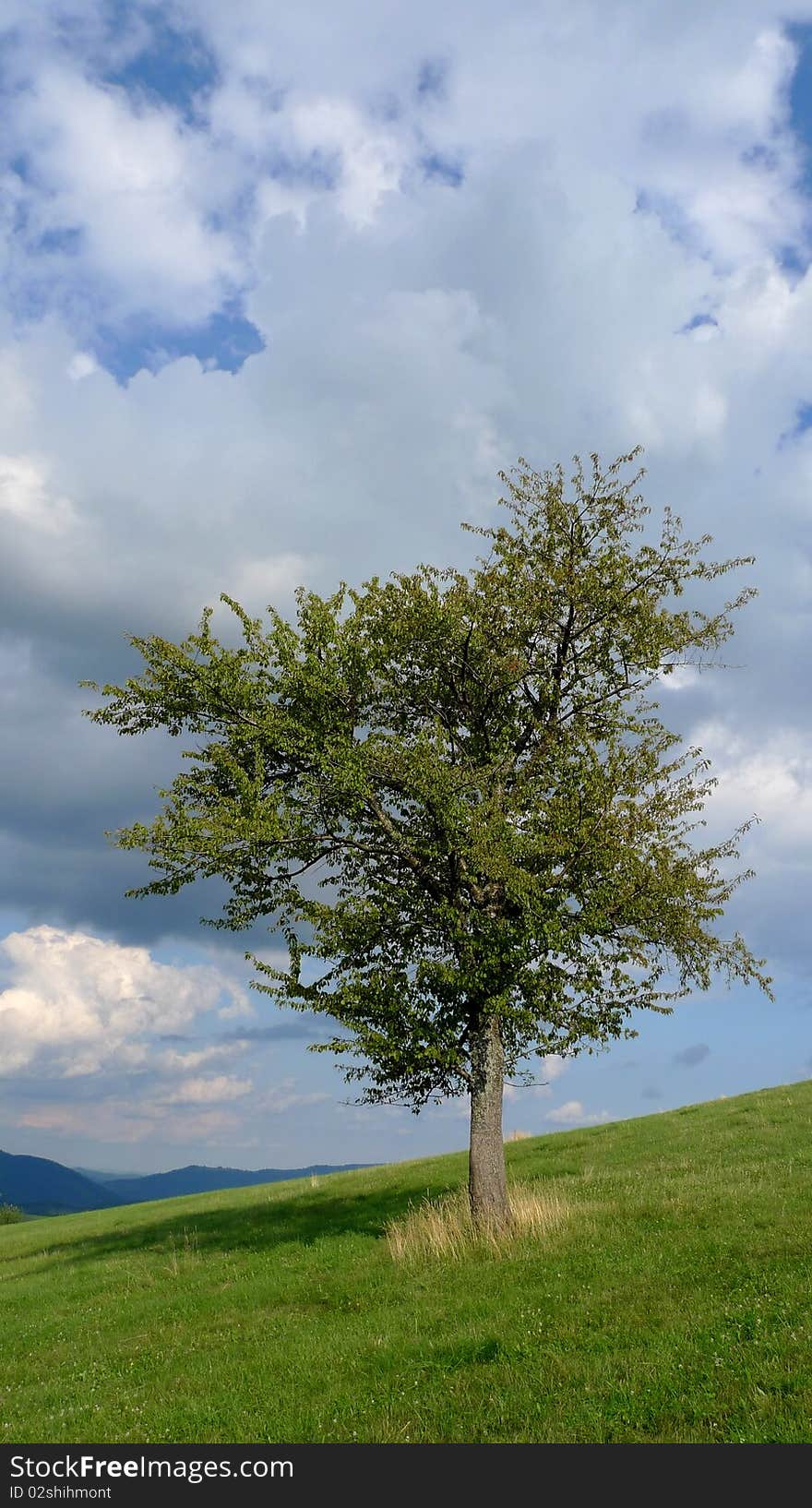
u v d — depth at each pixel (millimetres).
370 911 21812
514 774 23703
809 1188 20797
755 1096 39844
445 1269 18312
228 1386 13562
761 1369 10633
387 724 25328
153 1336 17297
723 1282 14484
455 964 21844
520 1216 20438
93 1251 29078
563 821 20828
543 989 20828
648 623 23234
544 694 23781
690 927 20656
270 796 22672
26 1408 14125
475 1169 21172
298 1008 21891
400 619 23734
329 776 22656
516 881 19906
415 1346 13625
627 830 20438
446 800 21359
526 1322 13914
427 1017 21672
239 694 23062
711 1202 20219
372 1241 22484
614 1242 17875
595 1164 29672
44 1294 22703
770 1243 16266
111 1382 14805
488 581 23531
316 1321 16484
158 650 23547
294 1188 37938
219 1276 21359
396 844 23219
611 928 20859
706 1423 9812
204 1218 32406
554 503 24094
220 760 23562
